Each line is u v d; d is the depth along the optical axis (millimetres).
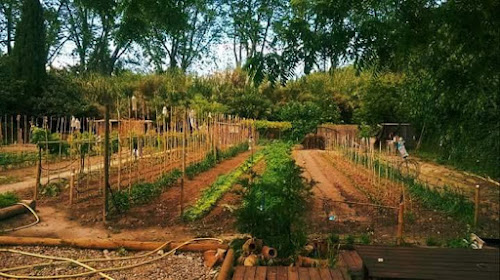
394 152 22531
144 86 35969
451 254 5414
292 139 36906
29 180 15297
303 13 5160
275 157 17172
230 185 13828
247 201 7367
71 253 7363
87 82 35281
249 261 6250
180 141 21234
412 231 9188
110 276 6324
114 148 20516
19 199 10953
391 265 4973
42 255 7129
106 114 9766
